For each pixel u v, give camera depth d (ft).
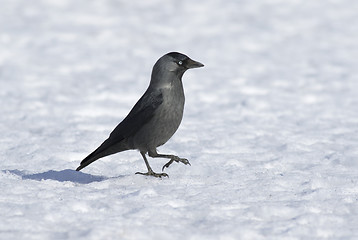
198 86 63.46
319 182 26.71
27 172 30.58
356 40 89.35
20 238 18.94
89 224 20.51
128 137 27.78
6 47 84.33
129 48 87.15
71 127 44.42
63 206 22.36
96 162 33.17
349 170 30.91
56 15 108.17
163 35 96.17
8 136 40.65
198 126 45.27
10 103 53.42
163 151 36.52
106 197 24.29
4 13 107.76
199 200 23.97
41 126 44.88
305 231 20.06
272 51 84.17
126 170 31.48
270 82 65.05
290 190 25.90
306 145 38.06
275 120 47.75
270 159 34.42
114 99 56.70
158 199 23.70
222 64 76.38
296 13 108.37
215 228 20.38
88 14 109.70
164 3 118.93
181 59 27.30
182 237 19.30
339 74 68.33
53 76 68.13
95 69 73.05
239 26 100.73
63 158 34.88
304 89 61.11
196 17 107.76
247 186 26.50
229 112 51.13
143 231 19.49
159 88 27.32
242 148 37.65
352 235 19.80
